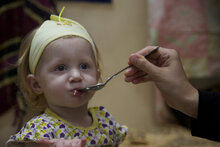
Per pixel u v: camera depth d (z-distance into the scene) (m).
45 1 1.37
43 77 0.65
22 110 1.19
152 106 1.73
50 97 0.65
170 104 0.69
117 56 1.72
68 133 0.64
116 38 1.74
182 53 1.78
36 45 0.67
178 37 1.79
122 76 1.68
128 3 1.78
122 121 1.66
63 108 0.66
